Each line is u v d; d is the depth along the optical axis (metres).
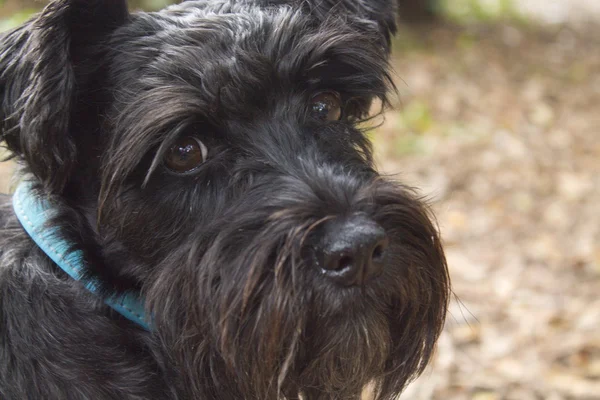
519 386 0.74
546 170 1.21
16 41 0.52
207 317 0.50
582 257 0.94
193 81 0.52
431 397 0.74
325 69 0.55
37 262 0.54
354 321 0.50
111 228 0.53
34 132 0.51
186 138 0.52
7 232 0.55
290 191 0.50
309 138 0.53
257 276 0.49
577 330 0.80
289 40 0.53
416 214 0.52
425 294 0.53
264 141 0.52
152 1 1.24
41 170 0.51
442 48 1.89
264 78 0.52
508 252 0.96
